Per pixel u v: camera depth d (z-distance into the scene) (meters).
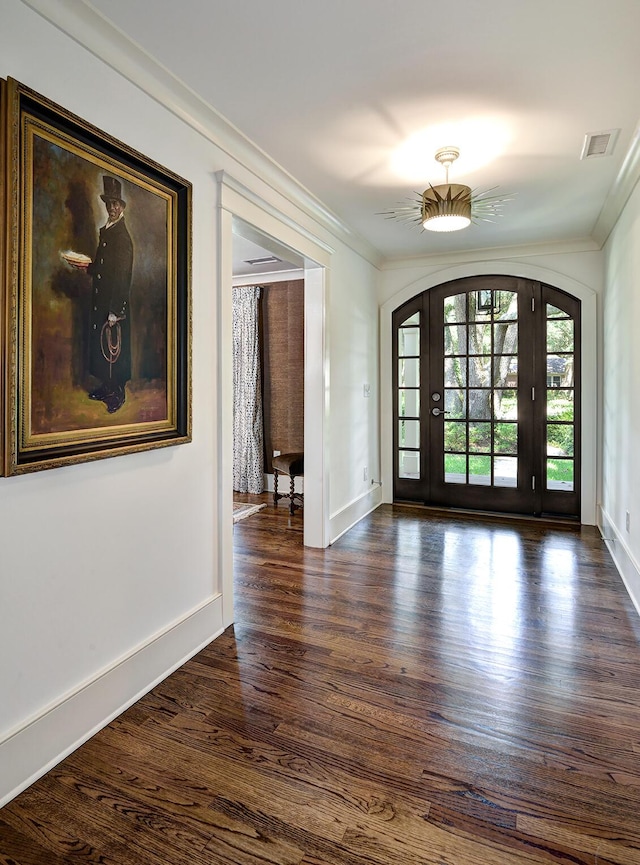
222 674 2.21
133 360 1.98
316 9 1.71
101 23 1.76
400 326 5.16
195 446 2.39
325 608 2.86
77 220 1.71
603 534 4.19
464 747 1.77
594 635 2.55
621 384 3.50
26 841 1.40
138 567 2.06
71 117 1.65
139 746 1.77
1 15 1.47
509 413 4.81
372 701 2.02
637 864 1.33
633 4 1.70
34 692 1.62
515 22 1.78
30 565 1.60
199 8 1.70
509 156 2.81
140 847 1.39
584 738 1.81
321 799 1.54
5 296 1.47
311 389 3.87
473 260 4.79
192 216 2.29
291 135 2.56
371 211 3.68
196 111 2.29
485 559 3.64
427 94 2.22
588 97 2.25
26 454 1.55
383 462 5.26
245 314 5.88
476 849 1.38
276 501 5.26
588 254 4.41
